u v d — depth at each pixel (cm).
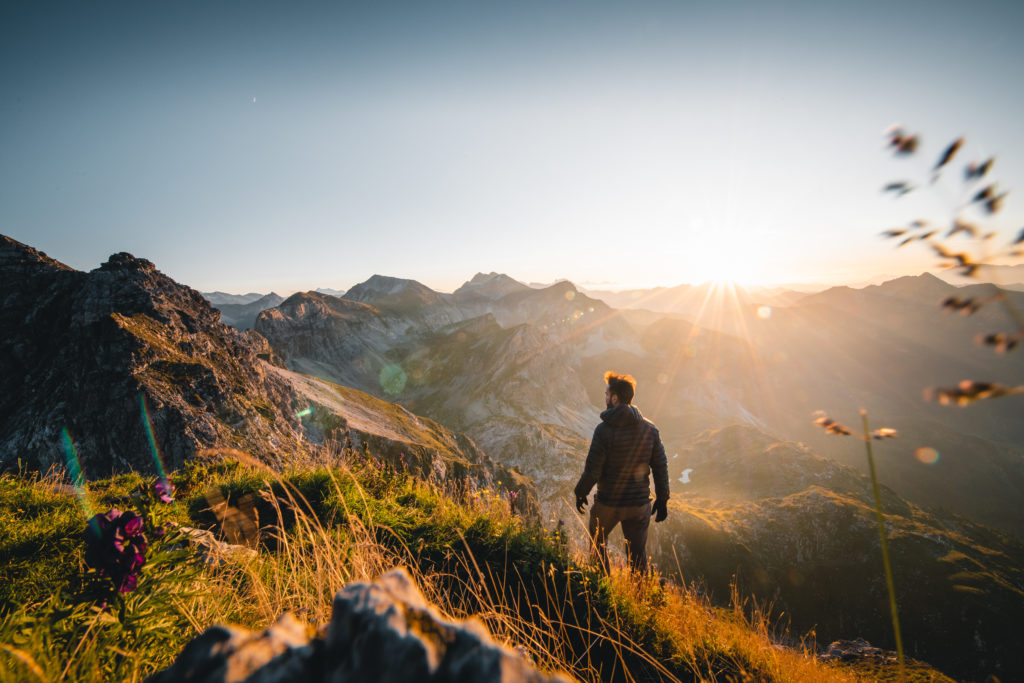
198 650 183
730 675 445
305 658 183
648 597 539
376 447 11338
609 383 702
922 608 10812
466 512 663
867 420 154
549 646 462
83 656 296
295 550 475
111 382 8956
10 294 11269
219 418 9319
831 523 13412
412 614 190
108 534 328
